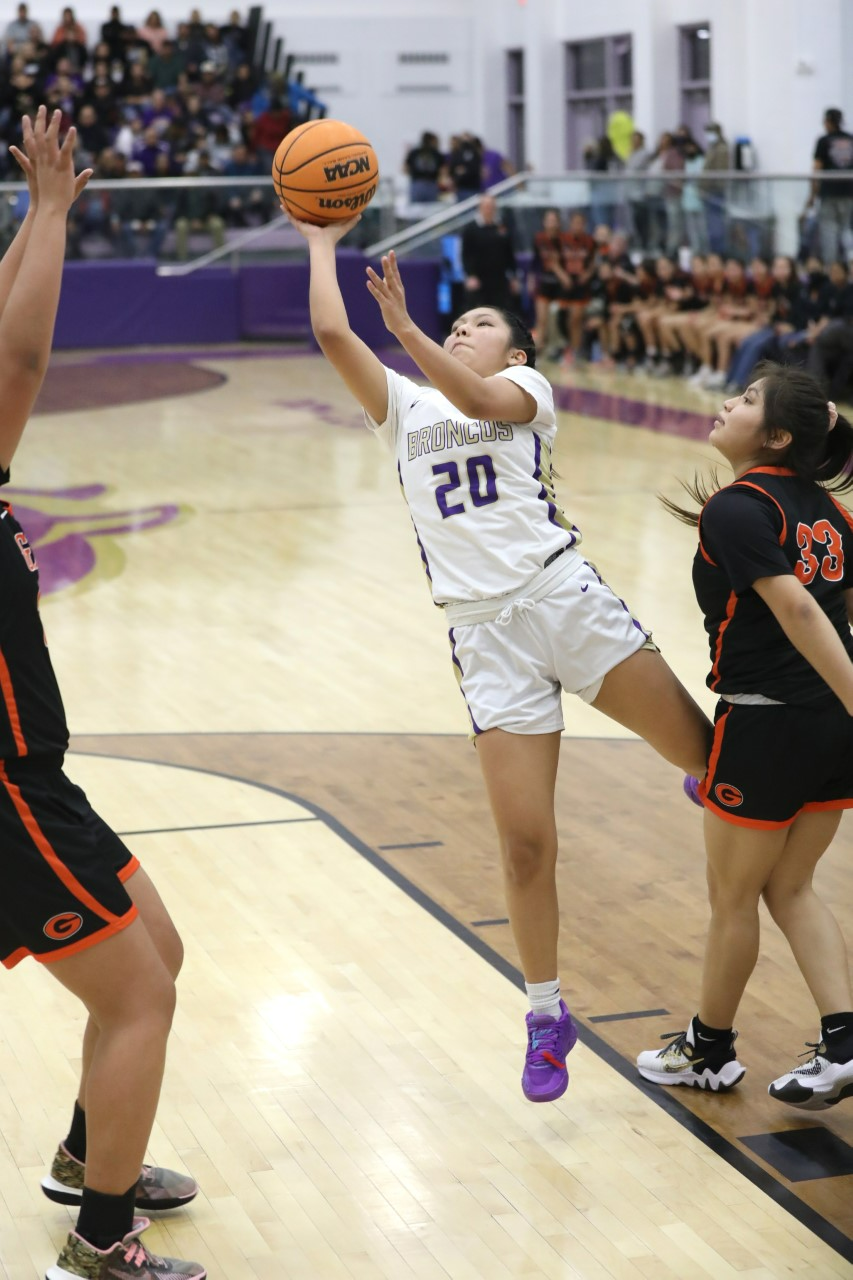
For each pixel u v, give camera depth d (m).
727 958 4.58
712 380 20.64
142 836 6.88
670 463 15.97
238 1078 4.82
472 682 4.52
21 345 3.52
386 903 6.14
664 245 21.64
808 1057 4.91
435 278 24.94
